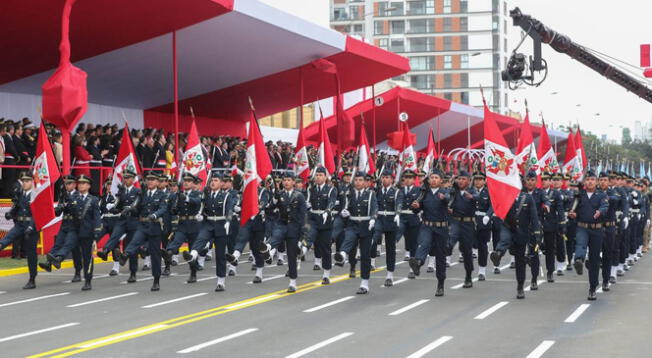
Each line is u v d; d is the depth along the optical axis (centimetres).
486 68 10744
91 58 2323
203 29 2253
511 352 854
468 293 1372
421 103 4028
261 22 2286
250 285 1507
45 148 1484
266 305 1231
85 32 2078
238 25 2283
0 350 892
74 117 1642
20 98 2528
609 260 1399
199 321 1079
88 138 2234
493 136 1318
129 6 1961
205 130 3469
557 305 1220
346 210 1374
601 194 1294
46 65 2305
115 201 1656
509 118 5191
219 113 3431
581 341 917
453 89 10800
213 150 2694
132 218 1642
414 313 1141
